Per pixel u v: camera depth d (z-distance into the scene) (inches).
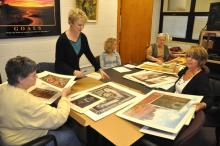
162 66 85.1
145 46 155.6
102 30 130.3
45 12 101.0
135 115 41.1
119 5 133.7
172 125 36.6
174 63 91.0
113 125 38.6
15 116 41.8
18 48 96.5
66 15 110.7
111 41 97.1
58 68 69.1
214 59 113.6
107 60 98.3
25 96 42.7
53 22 105.4
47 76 59.1
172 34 166.6
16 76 42.3
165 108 43.3
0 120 43.3
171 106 44.2
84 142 61.9
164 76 70.9
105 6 127.5
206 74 59.9
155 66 85.3
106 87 56.8
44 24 102.1
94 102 47.5
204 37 119.1
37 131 44.9
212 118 66.1
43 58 107.3
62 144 49.9
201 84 57.8
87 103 47.1
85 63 124.6
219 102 68.7
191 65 60.4
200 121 39.2
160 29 174.1
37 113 41.9
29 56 101.4
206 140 66.4
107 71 76.8
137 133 36.3
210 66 116.0
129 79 66.8
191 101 46.6
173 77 70.1
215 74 108.0
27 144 39.6
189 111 41.7
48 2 101.0
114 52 101.6
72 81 56.3
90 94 51.9
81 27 67.7
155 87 60.0
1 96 43.2
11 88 43.3
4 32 90.0
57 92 50.6
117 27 137.5
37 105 42.4
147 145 36.6
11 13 90.0
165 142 37.6
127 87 57.9
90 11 119.5
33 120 42.1
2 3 86.4
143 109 43.5
